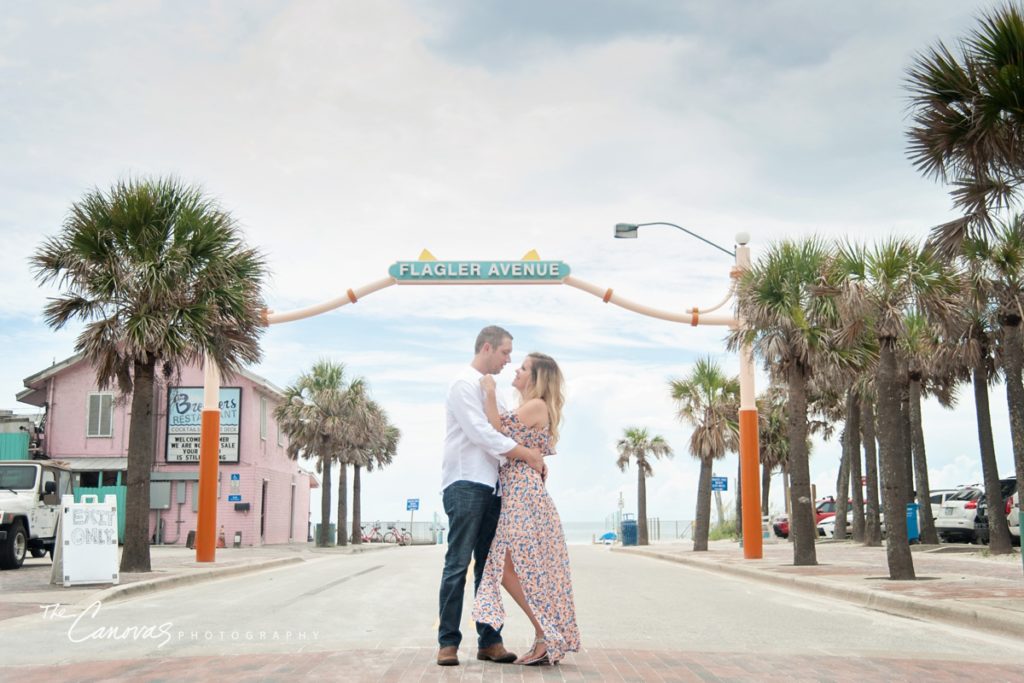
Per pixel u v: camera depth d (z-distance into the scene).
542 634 6.16
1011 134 10.88
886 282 15.45
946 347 22.72
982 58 10.68
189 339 17.17
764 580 16.91
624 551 34.94
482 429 5.99
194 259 17.42
